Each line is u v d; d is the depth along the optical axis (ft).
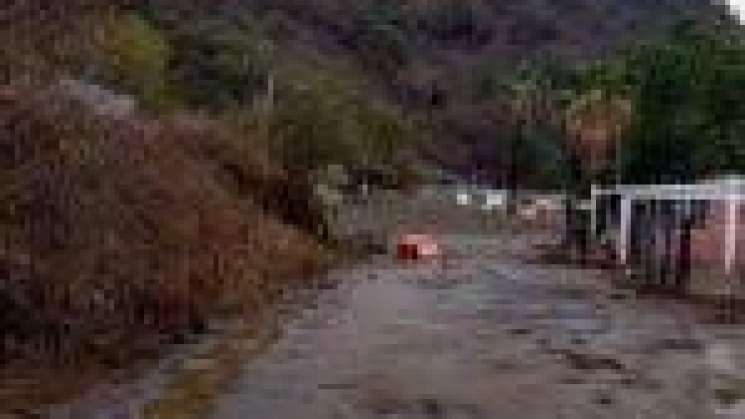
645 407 57.47
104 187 96.22
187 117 191.62
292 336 82.53
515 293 123.65
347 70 548.31
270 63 387.55
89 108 120.06
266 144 196.24
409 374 65.92
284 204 179.52
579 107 236.02
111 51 213.87
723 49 182.80
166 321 82.12
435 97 574.15
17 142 89.45
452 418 53.83
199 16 439.63
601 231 197.67
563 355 75.10
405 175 379.76
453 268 171.73
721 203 123.34
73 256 78.18
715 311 105.19
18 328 65.26
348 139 339.36
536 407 56.85
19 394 56.39
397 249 209.36
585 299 116.88
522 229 336.70
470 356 73.87
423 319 95.55
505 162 471.62
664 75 187.93
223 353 73.10
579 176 238.27
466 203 362.53
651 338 84.23
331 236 201.67
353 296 117.60
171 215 107.55
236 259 117.08
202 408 55.26
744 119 177.47
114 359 67.51
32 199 81.56
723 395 61.00
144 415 53.52
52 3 112.16
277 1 592.60
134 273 84.17
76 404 55.47
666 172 192.44
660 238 141.08
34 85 108.99
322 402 57.06
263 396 58.44
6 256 70.33
